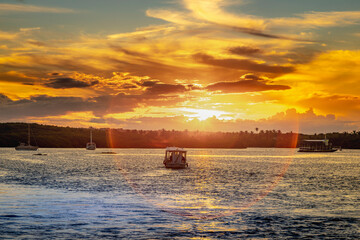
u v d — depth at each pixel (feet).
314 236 104.94
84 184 210.79
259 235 105.70
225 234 106.73
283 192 184.55
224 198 163.32
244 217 125.90
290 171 329.72
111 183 216.95
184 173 295.28
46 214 126.31
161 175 274.16
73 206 140.36
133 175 272.72
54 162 442.50
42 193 172.04
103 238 101.81
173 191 183.73
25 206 138.92
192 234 106.52
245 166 399.24
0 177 248.73
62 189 187.32
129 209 136.67
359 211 135.64
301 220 121.90
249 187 204.33
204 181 233.35
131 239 101.50
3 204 142.31
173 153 359.87
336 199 162.20
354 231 109.50
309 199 161.99
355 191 190.29
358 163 476.13
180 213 131.13
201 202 152.46
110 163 433.89
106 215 126.52
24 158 533.55
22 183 213.25
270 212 133.39
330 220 121.70
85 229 109.70
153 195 169.89
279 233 107.65
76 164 406.82
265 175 284.82
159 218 123.65
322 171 332.80
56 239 100.17
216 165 416.05
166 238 102.78
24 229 108.37
